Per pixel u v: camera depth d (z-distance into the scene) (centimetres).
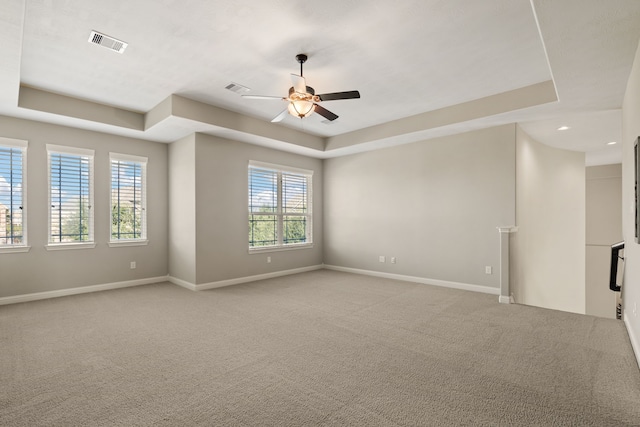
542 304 567
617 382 221
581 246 663
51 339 297
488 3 237
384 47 300
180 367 244
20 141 418
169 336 306
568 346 283
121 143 509
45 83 374
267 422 179
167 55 313
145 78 364
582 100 362
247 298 446
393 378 228
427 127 482
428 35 280
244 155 561
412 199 566
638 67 252
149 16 252
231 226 540
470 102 438
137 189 529
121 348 278
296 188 662
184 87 390
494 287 474
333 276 610
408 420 181
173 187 545
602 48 252
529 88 387
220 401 200
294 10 245
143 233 534
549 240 593
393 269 591
